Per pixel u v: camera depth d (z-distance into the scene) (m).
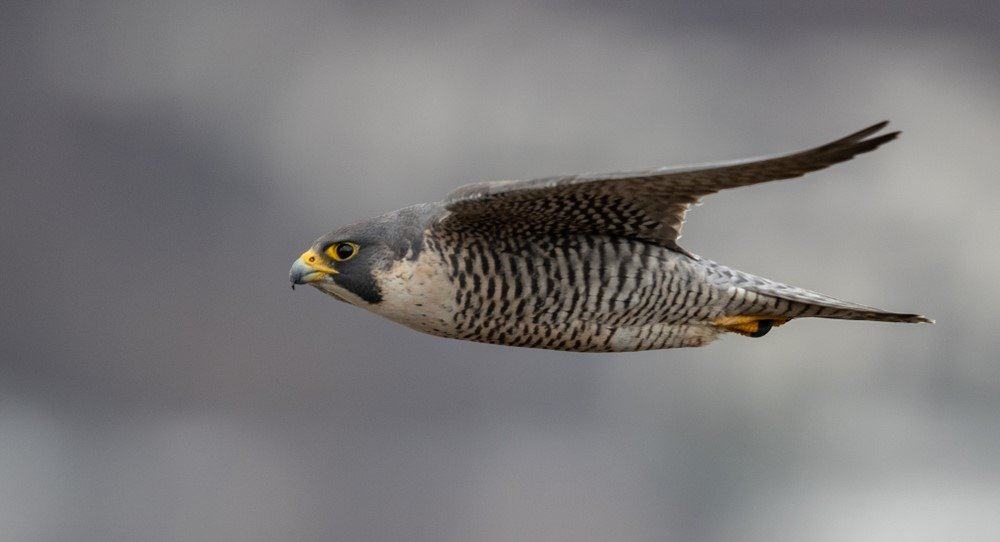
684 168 4.53
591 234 5.42
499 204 5.11
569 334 5.55
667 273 5.43
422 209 5.68
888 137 4.12
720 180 4.76
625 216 5.28
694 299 5.48
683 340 5.68
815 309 5.52
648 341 5.63
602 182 4.90
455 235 5.45
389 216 5.71
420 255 5.51
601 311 5.48
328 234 5.73
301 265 5.68
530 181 4.87
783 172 4.51
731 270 5.60
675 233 5.38
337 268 5.64
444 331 5.67
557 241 5.41
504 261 5.42
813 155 4.27
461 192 5.18
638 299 5.45
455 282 5.48
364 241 5.62
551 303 5.46
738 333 5.71
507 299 5.46
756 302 5.51
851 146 4.19
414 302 5.57
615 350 5.70
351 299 5.70
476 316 5.54
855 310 5.48
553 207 5.16
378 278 5.58
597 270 5.41
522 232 5.40
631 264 5.41
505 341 5.64
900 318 5.52
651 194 5.08
